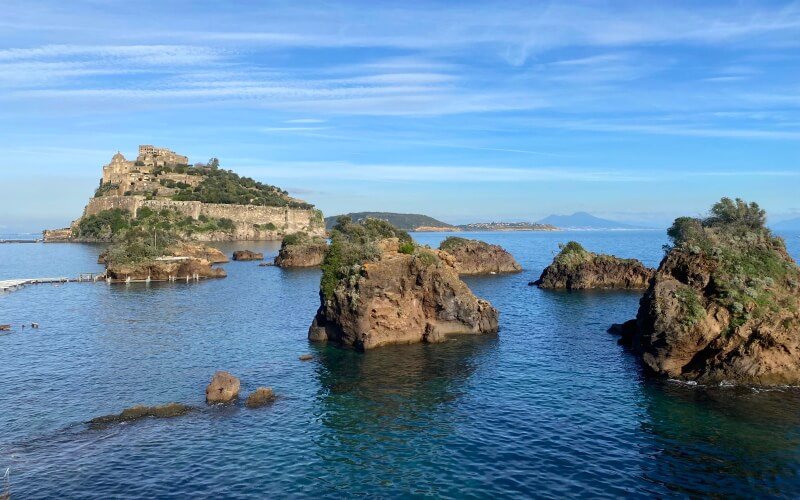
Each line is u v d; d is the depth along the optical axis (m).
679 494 26.44
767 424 34.56
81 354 52.59
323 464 29.80
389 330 57.50
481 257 140.88
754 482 27.52
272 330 65.25
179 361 50.22
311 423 35.59
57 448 31.48
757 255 50.03
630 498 26.11
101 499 26.08
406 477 28.28
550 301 89.06
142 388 42.19
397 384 43.78
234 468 29.30
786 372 41.81
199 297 94.69
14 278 124.31
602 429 34.28
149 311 79.12
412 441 32.78
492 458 30.44
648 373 46.22
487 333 63.25
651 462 29.78
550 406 38.50
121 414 36.25
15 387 42.19
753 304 44.06
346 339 56.88
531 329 65.75
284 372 46.97
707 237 52.53
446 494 26.55
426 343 58.25
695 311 44.22
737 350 42.62
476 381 44.47
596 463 29.75
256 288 108.12
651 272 105.19
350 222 154.00
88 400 39.44
